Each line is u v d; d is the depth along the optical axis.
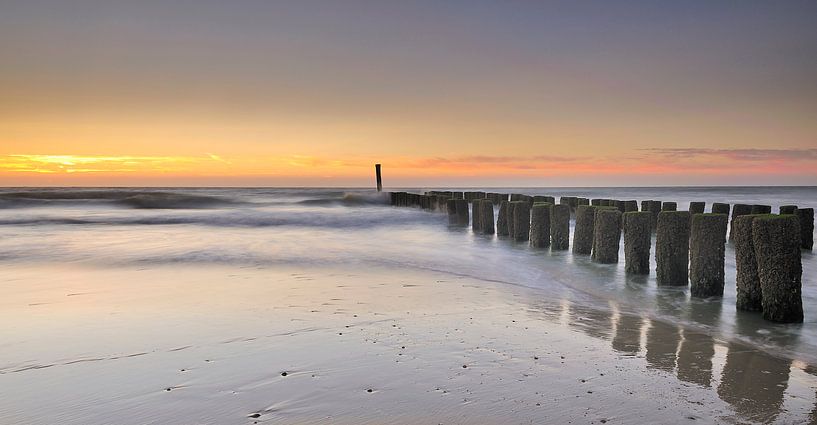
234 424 3.33
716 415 3.45
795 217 5.63
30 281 8.36
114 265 9.99
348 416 3.42
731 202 38.38
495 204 25.17
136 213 22.95
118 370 4.29
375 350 4.73
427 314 6.09
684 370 4.26
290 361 4.45
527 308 6.43
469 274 8.92
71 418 3.44
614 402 3.63
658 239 7.59
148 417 3.44
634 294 7.15
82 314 6.14
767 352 4.73
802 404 3.63
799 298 5.67
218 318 5.91
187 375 4.16
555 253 10.77
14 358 4.59
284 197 37.81
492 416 3.42
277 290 7.52
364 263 10.15
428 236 15.04
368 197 33.91
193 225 18.62
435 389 3.84
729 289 7.51
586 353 4.67
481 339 5.08
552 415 3.43
